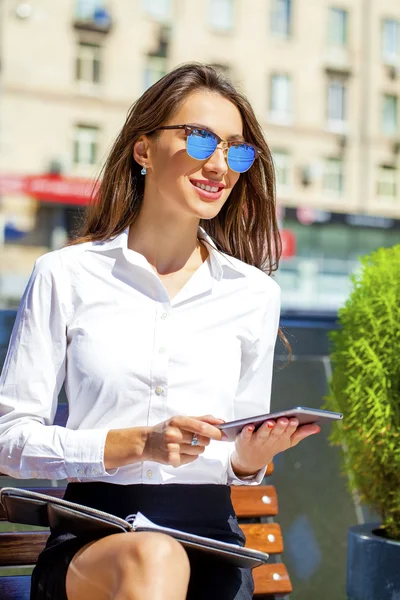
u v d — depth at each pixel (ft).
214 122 6.54
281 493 11.57
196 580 5.98
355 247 109.29
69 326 6.43
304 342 12.83
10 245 94.63
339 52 114.52
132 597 4.98
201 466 6.28
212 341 6.56
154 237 6.77
